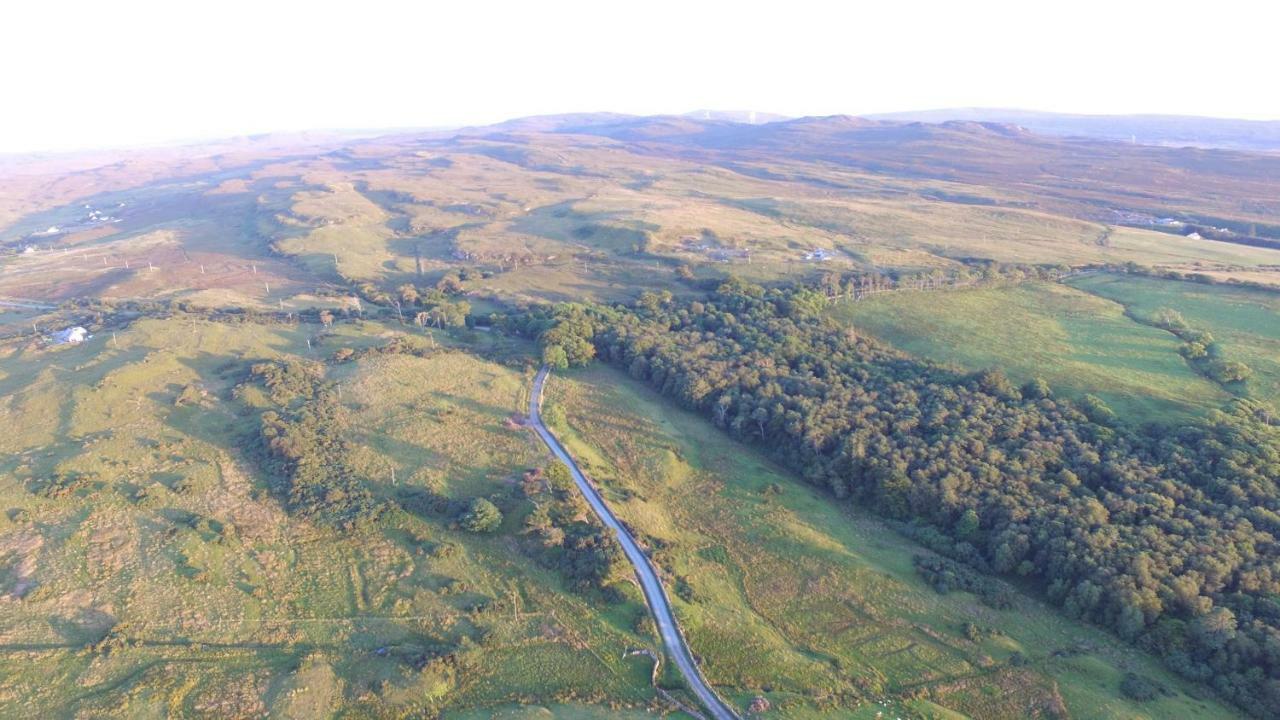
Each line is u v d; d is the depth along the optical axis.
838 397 130.38
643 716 70.06
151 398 128.00
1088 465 105.19
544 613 83.88
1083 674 77.25
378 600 84.94
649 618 83.06
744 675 76.94
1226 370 127.69
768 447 127.25
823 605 89.56
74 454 108.31
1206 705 72.88
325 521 97.31
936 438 115.19
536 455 116.62
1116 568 85.38
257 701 70.00
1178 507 94.19
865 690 76.56
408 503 102.19
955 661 80.38
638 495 110.38
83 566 86.62
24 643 75.62
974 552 96.81
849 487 113.12
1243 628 76.69
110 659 74.25
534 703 71.69
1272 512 89.88
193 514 97.12
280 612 82.44
